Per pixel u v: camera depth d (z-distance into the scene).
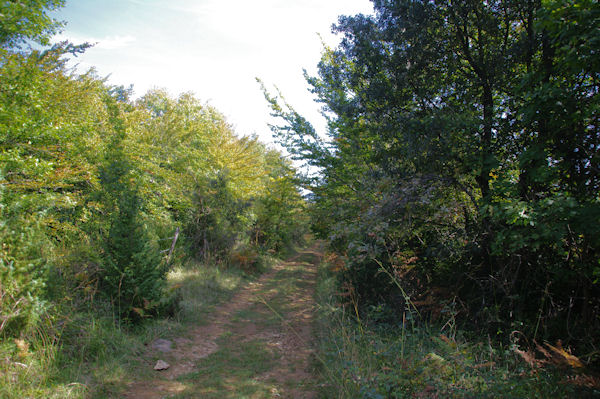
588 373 3.69
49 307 4.92
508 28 6.56
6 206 5.06
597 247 4.55
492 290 5.77
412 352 4.46
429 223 6.93
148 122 15.10
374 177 7.35
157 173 11.73
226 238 14.05
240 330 7.63
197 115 19.67
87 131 8.85
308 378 5.22
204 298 9.66
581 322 4.81
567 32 4.21
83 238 7.24
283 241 22.75
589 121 4.89
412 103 7.20
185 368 5.49
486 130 6.25
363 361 4.67
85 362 4.89
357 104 7.68
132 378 4.87
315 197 12.23
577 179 5.12
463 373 3.79
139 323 6.68
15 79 6.93
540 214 4.39
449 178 6.14
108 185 7.42
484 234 6.13
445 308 5.60
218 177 14.52
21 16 6.68
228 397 4.58
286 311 9.21
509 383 3.68
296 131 11.38
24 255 4.85
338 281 8.72
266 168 20.86
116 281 6.55
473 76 6.59
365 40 6.86
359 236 6.44
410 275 6.94
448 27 6.88
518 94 5.53
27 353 4.18
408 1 6.41
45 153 7.35
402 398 3.47
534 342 4.76
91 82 10.88
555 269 5.12
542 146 5.11
